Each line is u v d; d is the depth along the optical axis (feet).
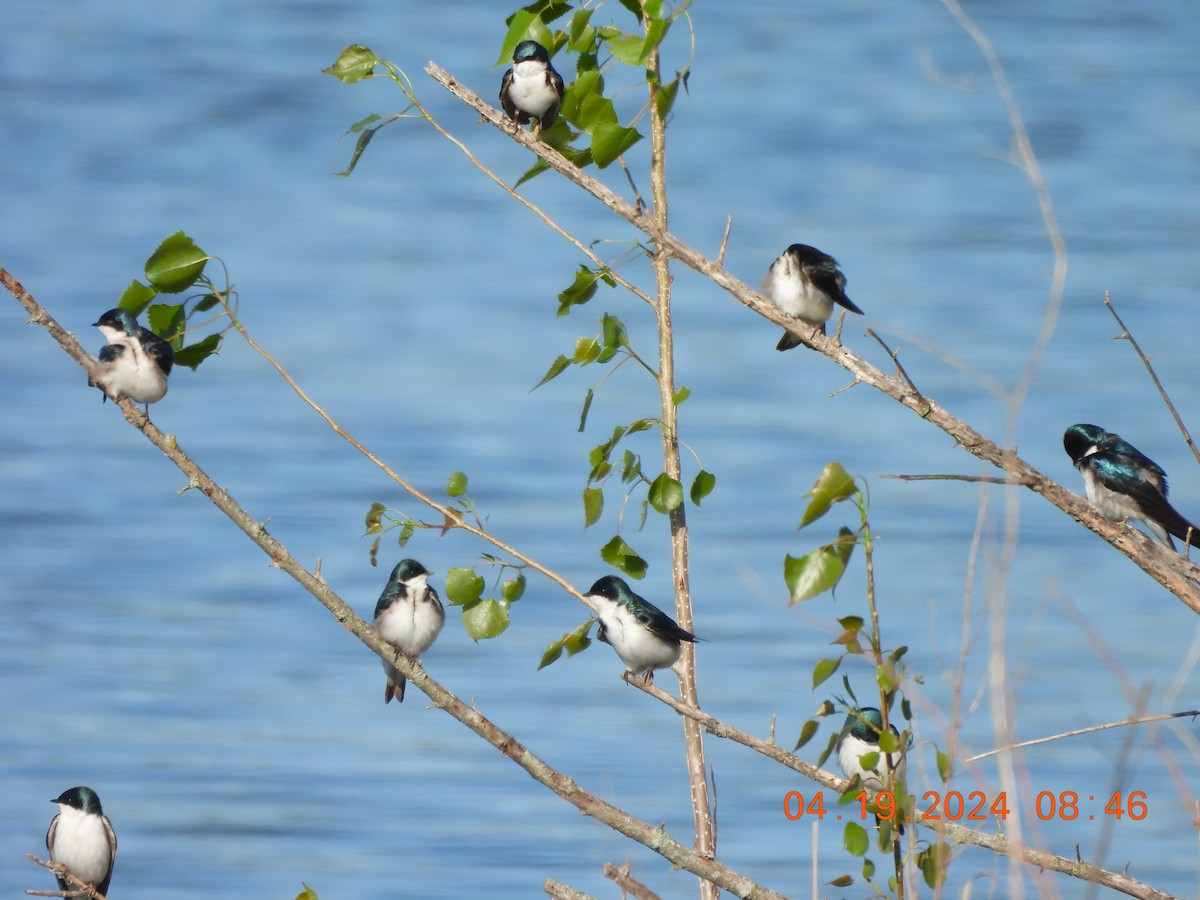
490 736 35.06
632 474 42.09
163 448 35.78
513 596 39.70
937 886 29.68
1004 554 29.30
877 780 34.22
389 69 42.88
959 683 29.40
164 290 38.78
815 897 34.22
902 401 38.06
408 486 39.06
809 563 29.53
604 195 41.93
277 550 35.12
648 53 41.91
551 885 37.65
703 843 40.19
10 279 38.06
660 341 42.68
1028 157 30.45
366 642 34.96
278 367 38.86
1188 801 31.58
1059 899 31.22
